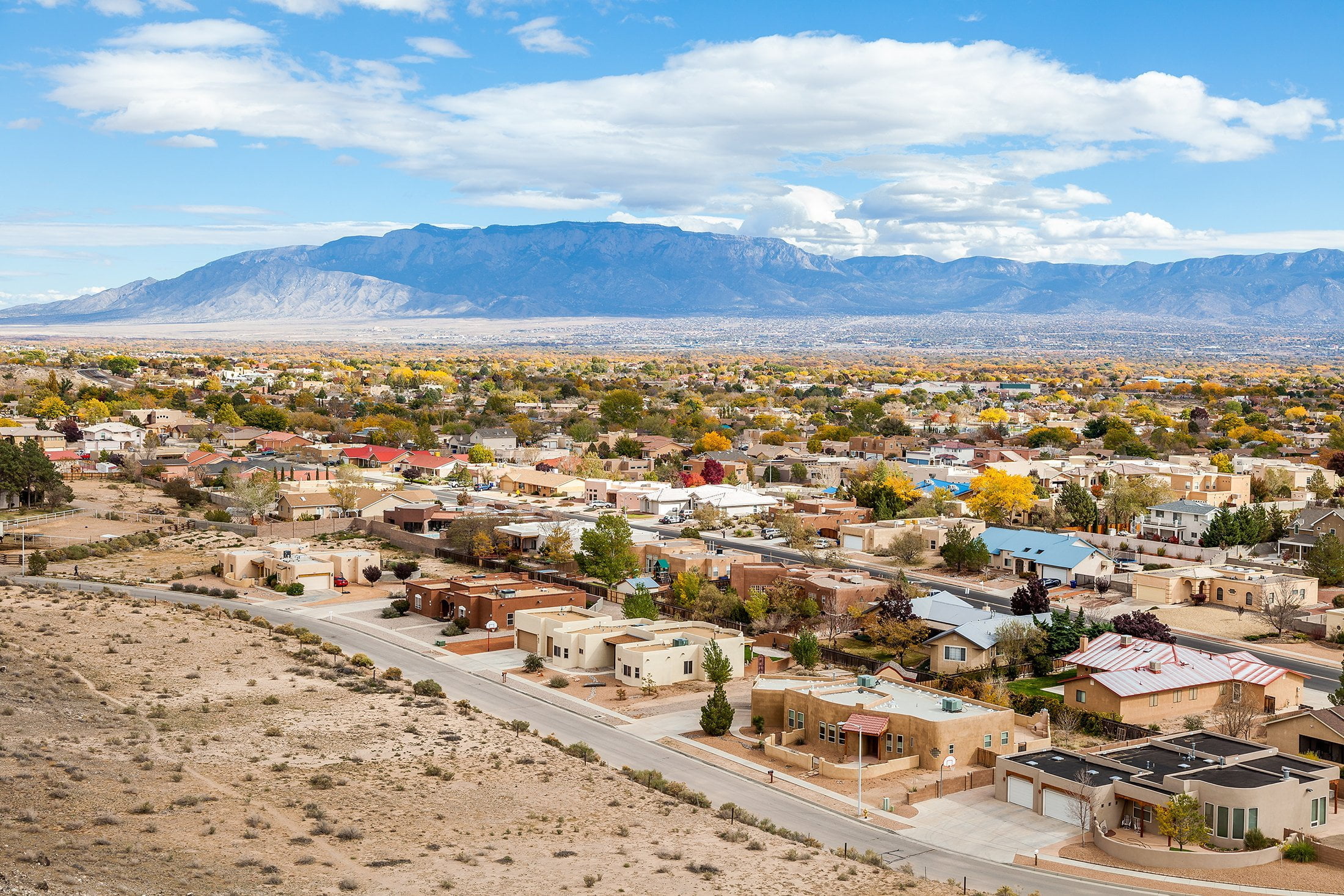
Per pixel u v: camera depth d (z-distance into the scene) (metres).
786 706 90.75
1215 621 125.12
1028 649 108.75
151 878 50.56
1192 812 67.75
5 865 48.72
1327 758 82.25
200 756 72.00
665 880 58.22
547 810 68.75
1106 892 62.66
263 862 54.97
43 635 99.12
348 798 67.25
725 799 76.00
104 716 77.88
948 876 64.44
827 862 63.81
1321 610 127.88
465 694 98.44
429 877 56.12
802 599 126.19
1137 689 92.38
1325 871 65.56
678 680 104.81
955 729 82.25
